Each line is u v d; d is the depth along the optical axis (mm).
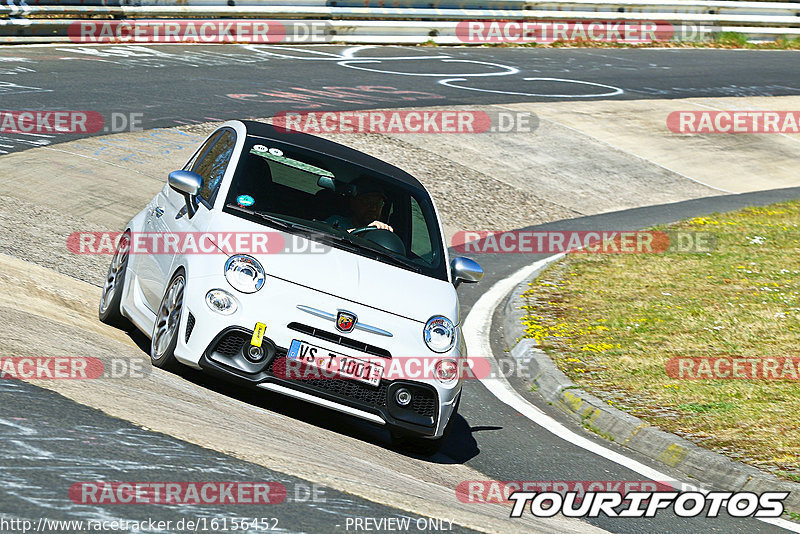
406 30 92000
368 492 16484
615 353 32375
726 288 41438
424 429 20984
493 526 16359
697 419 26578
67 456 14594
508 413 27312
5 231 33469
